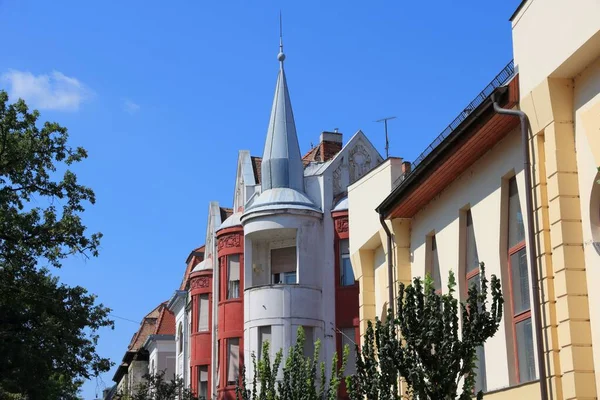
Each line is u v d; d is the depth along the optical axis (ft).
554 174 56.75
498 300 52.29
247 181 136.05
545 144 58.23
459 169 73.56
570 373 54.19
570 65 55.88
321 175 128.77
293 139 131.34
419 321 52.06
